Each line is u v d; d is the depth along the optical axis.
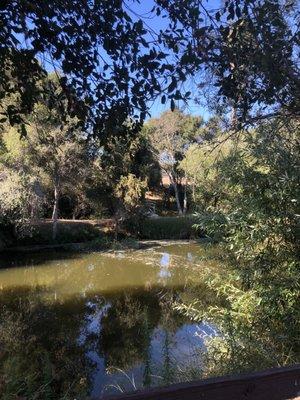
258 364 5.01
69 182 24.89
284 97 3.29
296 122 4.52
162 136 38.12
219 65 2.96
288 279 5.21
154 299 13.91
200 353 6.51
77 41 2.77
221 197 6.10
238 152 5.58
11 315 12.08
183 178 40.94
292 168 5.01
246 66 2.99
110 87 2.88
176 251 24.56
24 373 6.85
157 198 42.50
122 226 27.19
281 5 3.24
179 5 2.63
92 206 27.59
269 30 2.87
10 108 3.09
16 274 18.44
